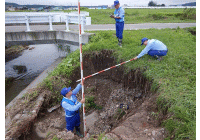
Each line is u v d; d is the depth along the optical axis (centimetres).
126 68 506
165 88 369
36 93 493
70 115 359
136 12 1927
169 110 312
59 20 784
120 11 546
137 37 712
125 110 459
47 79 539
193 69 436
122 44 631
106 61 596
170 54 521
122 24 564
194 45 616
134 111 398
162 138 273
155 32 822
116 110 476
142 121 328
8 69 892
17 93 668
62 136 313
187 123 275
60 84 534
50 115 484
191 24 1195
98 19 1502
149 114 345
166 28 944
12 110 430
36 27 967
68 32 754
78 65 600
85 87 602
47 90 517
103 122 459
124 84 536
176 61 481
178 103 317
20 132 373
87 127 452
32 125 424
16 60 1020
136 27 1058
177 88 362
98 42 652
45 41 809
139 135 286
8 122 388
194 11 1523
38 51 1180
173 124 279
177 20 1462
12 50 1162
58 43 836
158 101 350
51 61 955
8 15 692
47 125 441
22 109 434
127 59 517
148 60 491
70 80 574
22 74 831
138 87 489
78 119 387
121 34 581
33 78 789
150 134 282
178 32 825
